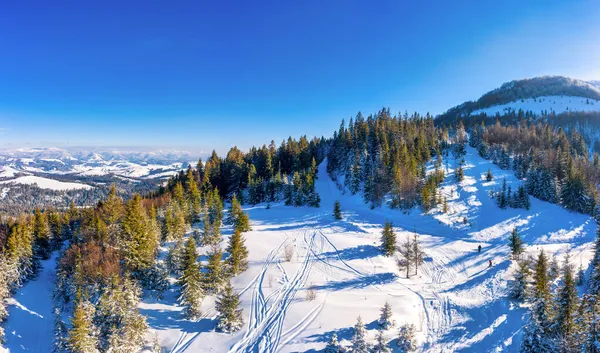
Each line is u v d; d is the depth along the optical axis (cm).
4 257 4394
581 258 5394
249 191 9588
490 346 2975
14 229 4997
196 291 3678
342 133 12519
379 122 13025
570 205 7419
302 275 4575
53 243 6178
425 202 7494
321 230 6744
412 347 2922
